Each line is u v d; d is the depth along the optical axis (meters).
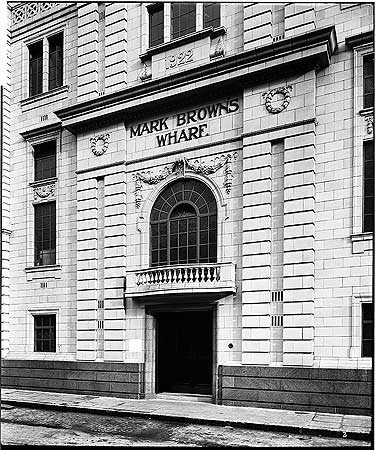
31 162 22.44
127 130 19.36
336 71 15.43
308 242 14.96
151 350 17.61
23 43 23.34
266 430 12.44
